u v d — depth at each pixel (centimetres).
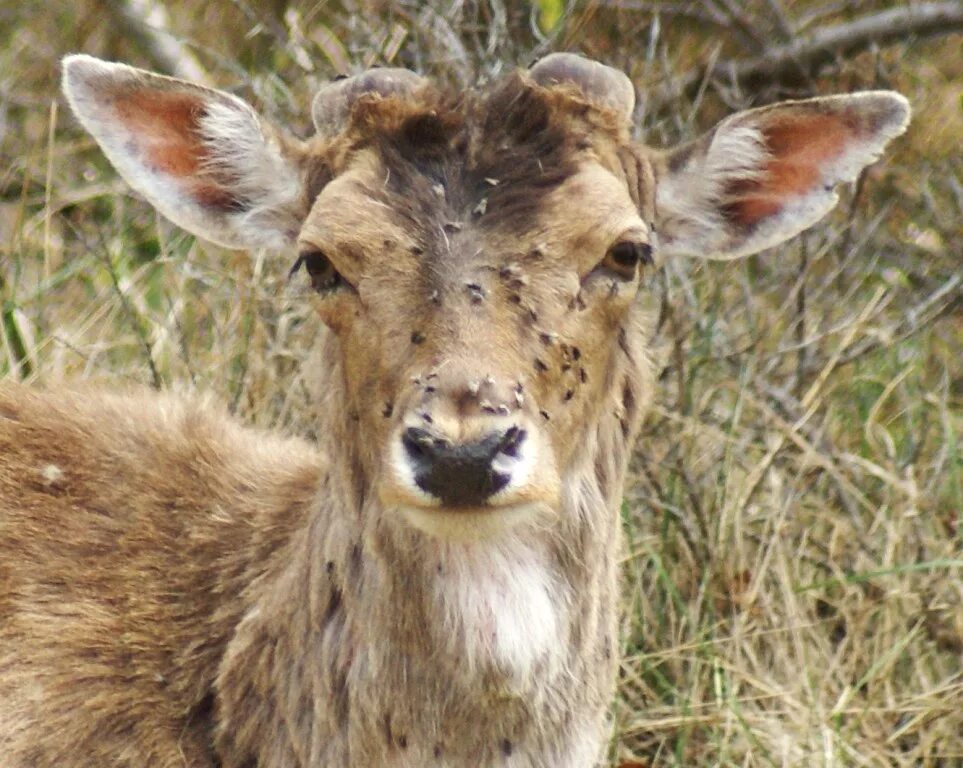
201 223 1265
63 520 1295
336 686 1153
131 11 2431
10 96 2389
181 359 1802
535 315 1068
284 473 1295
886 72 2267
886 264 2162
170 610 1242
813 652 1647
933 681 1658
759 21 2438
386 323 1071
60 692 1217
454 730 1132
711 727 1586
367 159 1116
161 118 1249
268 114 1994
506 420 1011
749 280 2016
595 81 1197
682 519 1694
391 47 1927
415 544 1109
